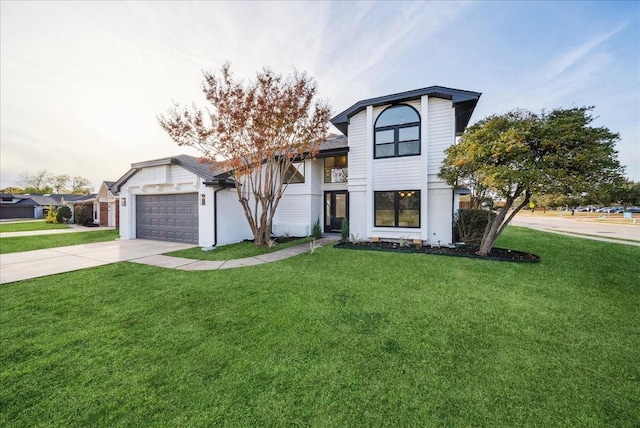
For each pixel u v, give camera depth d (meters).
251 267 6.59
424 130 9.05
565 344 3.01
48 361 2.75
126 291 4.88
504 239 10.37
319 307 4.07
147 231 12.14
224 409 2.09
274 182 11.55
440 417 2.00
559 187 5.73
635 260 6.88
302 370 2.57
